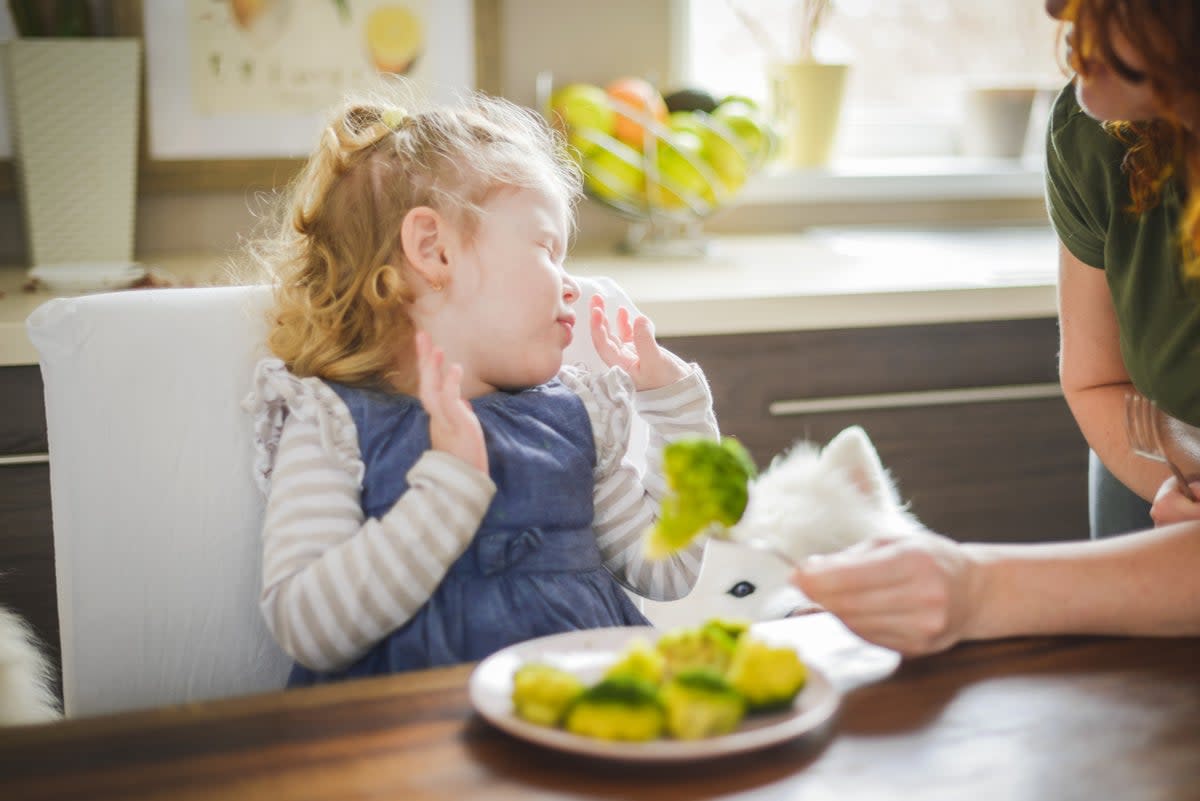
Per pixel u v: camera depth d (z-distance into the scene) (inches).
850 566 31.3
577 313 50.9
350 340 45.9
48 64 68.3
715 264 79.4
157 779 25.3
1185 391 43.7
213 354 44.6
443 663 40.4
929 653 31.6
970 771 25.7
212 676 44.6
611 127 80.2
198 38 76.3
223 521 44.3
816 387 72.3
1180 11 30.0
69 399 42.8
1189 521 34.9
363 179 46.9
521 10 84.2
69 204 70.6
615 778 25.4
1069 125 44.2
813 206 95.8
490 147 47.3
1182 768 25.8
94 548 43.0
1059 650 31.9
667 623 54.6
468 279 45.2
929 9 104.0
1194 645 32.2
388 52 80.0
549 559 43.4
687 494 29.3
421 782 25.3
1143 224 42.4
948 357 75.2
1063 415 79.3
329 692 29.5
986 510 78.7
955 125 106.7
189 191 78.1
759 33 96.5
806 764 26.0
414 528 37.4
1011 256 83.6
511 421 44.7
